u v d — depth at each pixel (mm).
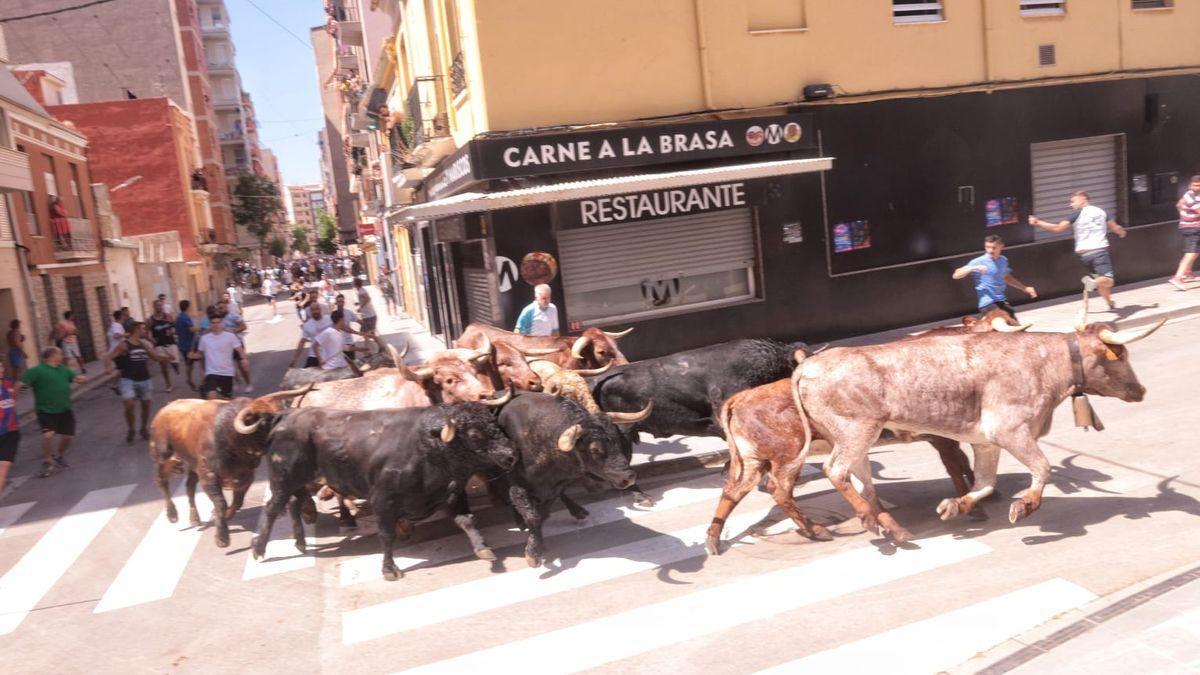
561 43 12781
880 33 14352
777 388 6223
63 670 5539
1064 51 15531
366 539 7488
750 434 6148
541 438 6168
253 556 7152
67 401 11562
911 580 5445
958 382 5723
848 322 14445
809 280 14141
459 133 14758
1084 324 6000
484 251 12930
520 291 12688
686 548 6453
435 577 6438
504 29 12523
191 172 50625
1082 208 13453
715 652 4809
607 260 13211
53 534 8633
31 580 7312
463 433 6090
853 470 6105
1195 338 11398
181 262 41438
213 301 53625
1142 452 7391
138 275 34125
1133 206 16266
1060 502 6465
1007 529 6086
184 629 5977
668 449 9070
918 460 8070
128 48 55062
